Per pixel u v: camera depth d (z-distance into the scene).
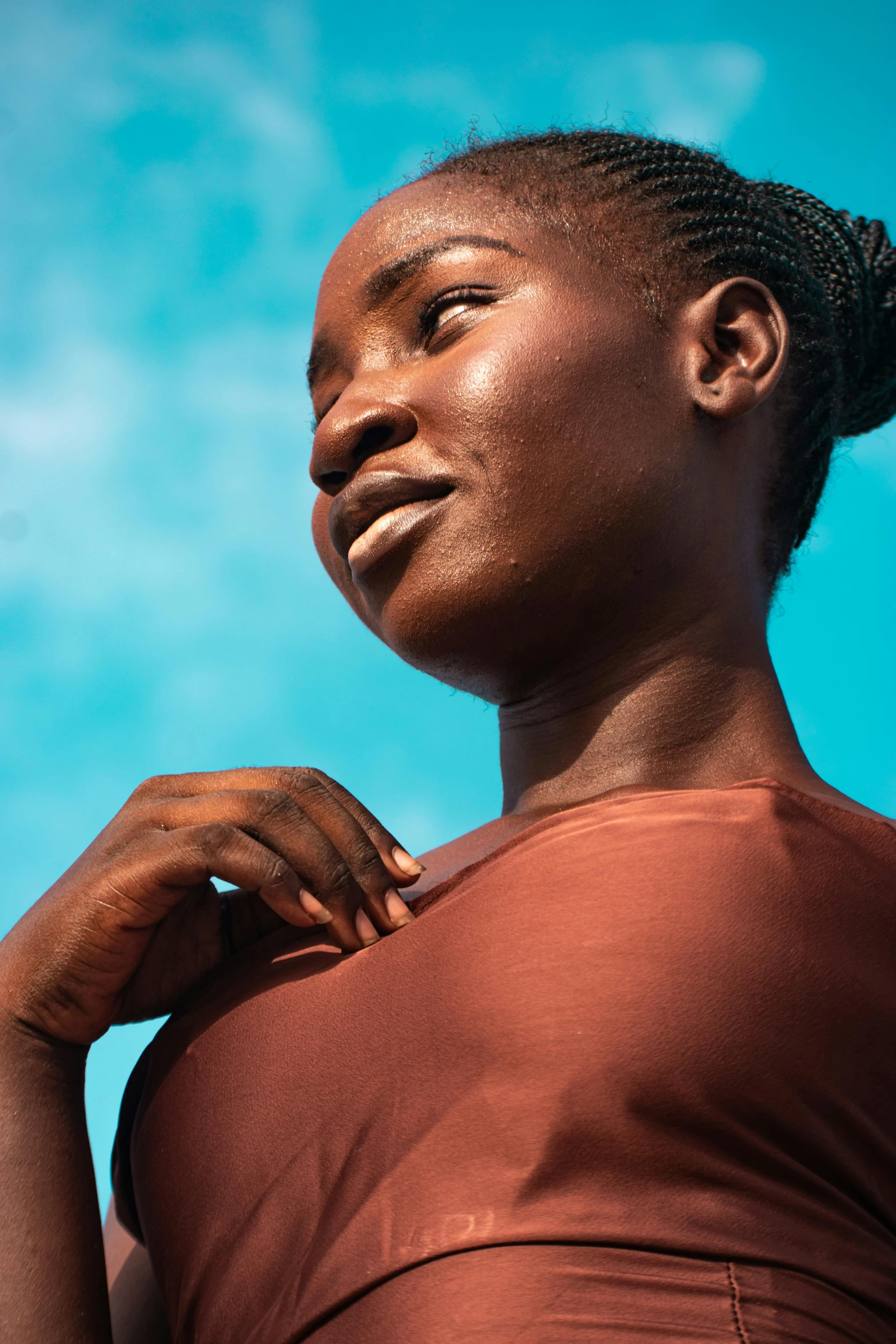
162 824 2.16
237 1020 2.05
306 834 2.05
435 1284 1.55
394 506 2.25
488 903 1.88
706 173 2.67
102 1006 2.19
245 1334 1.72
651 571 2.26
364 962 1.96
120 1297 2.51
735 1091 1.64
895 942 1.82
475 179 2.49
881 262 3.12
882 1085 1.76
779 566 2.60
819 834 1.87
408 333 2.38
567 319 2.28
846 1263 1.61
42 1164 2.10
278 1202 1.78
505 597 2.20
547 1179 1.59
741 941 1.73
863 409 3.11
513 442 2.19
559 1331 1.48
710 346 2.41
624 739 2.28
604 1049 1.64
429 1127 1.69
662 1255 1.54
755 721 2.32
